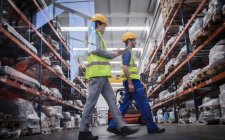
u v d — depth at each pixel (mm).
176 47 9406
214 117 5484
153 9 16109
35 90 6117
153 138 3330
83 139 3520
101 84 3598
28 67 6812
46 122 6863
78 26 17203
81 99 15016
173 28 9539
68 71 11086
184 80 7559
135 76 4594
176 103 10516
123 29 18688
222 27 4641
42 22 7246
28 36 7164
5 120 4949
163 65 11508
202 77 5941
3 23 4668
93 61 3637
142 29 19000
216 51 4801
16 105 5191
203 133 3529
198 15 6477
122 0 15062
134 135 4238
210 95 6910
